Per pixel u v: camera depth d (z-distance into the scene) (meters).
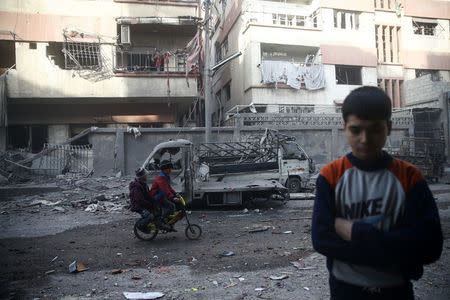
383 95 1.10
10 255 5.04
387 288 1.16
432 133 22.69
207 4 14.54
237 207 9.23
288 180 11.34
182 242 5.62
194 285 3.61
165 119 21.08
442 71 27.64
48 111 19.88
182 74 18.81
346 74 24.83
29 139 19.98
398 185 1.17
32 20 17.48
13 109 19.50
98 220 7.94
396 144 20.78
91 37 18.05
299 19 24.16
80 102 19.55
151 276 3.96
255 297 3.24
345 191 1.23
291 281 3.64
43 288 3.64
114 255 4.95
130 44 18.56
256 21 22.45
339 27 23.97
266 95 21.77
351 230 1.11
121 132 16.66
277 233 6.08
